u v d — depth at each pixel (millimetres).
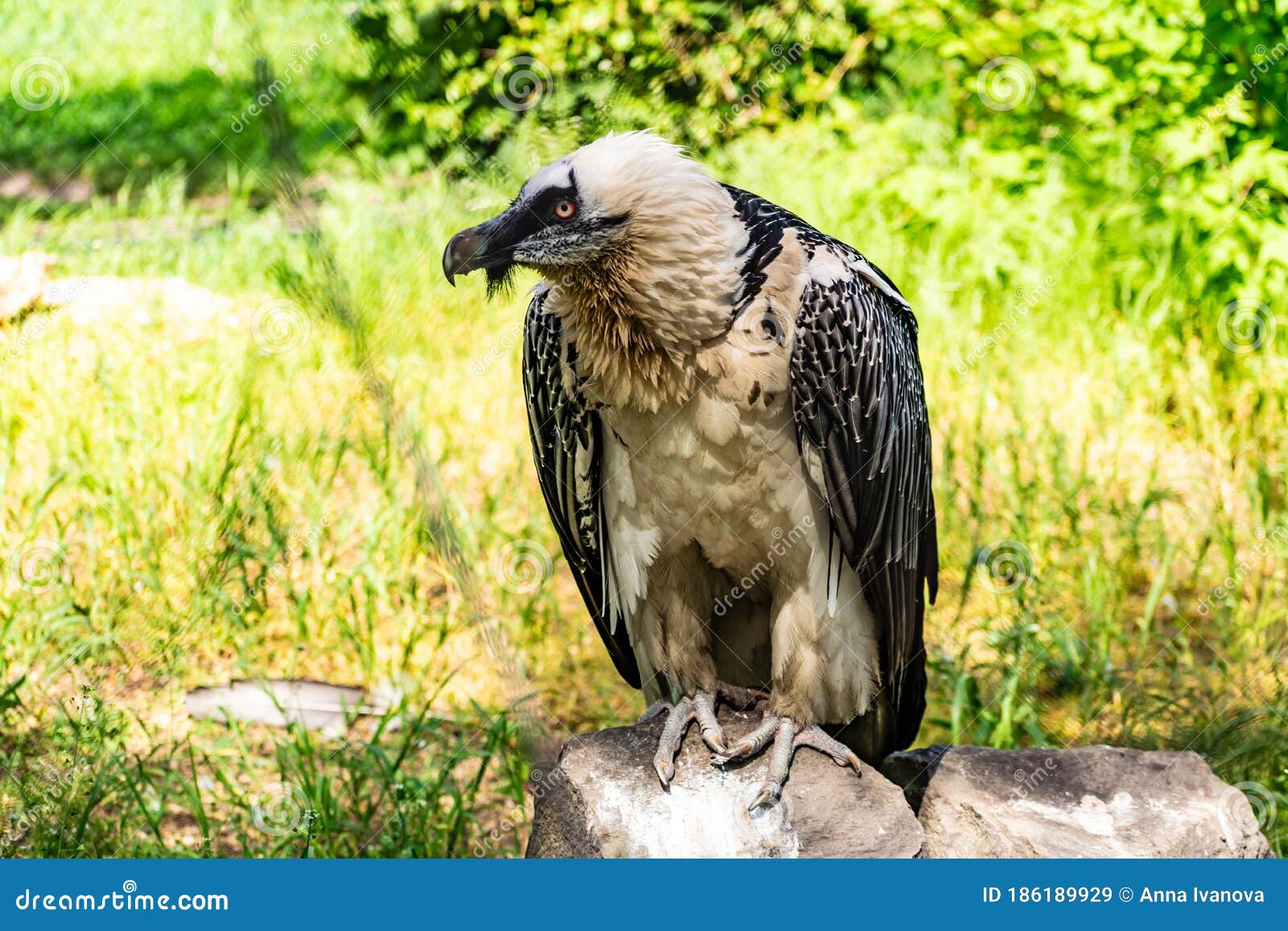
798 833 6441
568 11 16703
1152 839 6570
